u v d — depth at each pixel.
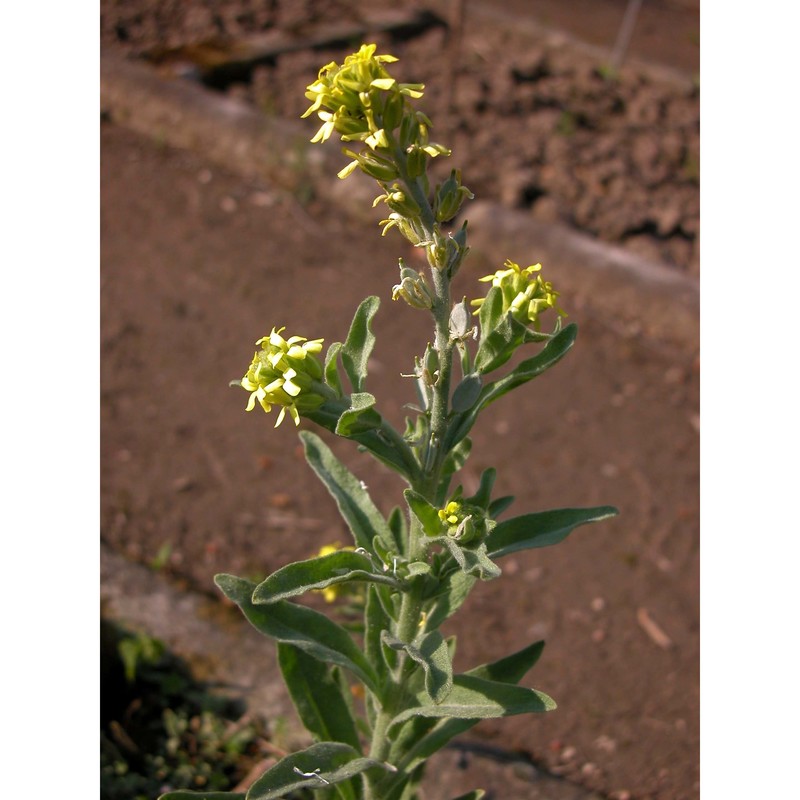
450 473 0.38
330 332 0.89
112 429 0.78
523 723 0.59
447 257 0.33
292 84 1.22
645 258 0.97
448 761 0.55
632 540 0.73
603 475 0.78
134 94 1.16
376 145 0.31
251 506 0.72
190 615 0.60
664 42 1.47
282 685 0.57
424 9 1.51
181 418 0.80
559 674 0.62
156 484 0.73
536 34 1.43
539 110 1.25
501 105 1.24
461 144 1.13
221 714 0.55
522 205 1.03
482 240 0.99
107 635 0.56
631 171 1.11
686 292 0.92
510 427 0.82
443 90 1.25
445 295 0.34
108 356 0.85
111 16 1.36
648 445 0.81
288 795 0.51
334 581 0.34
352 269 0.98
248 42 1.31
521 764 0.55
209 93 1.15
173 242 0.99
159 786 0.52
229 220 1.03
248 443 0.78
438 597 0.38
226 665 0.57
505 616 0.66
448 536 0.34
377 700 0.40
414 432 0.38
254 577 0.65
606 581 0.69
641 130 1.22
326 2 1.50
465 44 1.42
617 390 0.87
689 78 1.33
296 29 1.37
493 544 0.37
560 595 0.68
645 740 0.59
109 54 1.22
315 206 1.07
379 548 0.36
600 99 1.29
